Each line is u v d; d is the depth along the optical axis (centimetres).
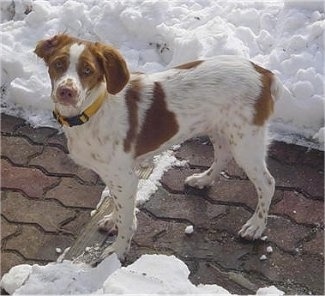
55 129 299
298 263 252
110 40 324
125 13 323
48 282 233
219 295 225
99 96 237
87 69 229
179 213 267
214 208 269
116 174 246
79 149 247
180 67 254
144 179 277
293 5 321
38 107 305
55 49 232
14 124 301
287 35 312
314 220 265
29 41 326
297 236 260
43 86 305
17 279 240
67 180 280
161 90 248
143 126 246
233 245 258
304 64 299
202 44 305
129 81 243
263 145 256
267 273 250
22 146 293
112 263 237
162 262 233
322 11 317
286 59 303
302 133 292
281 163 283
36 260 255
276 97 256
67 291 231
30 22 332
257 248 257
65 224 265
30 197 274
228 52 302
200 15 324
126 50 320
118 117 242
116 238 258
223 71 252
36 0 337
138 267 232
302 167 282
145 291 222
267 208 257
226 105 252
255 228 258
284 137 291
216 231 262
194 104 250
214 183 277
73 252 255
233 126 254
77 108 235
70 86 223
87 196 274
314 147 288
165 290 223
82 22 330
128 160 246
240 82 251
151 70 312
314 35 307
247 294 244
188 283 228
